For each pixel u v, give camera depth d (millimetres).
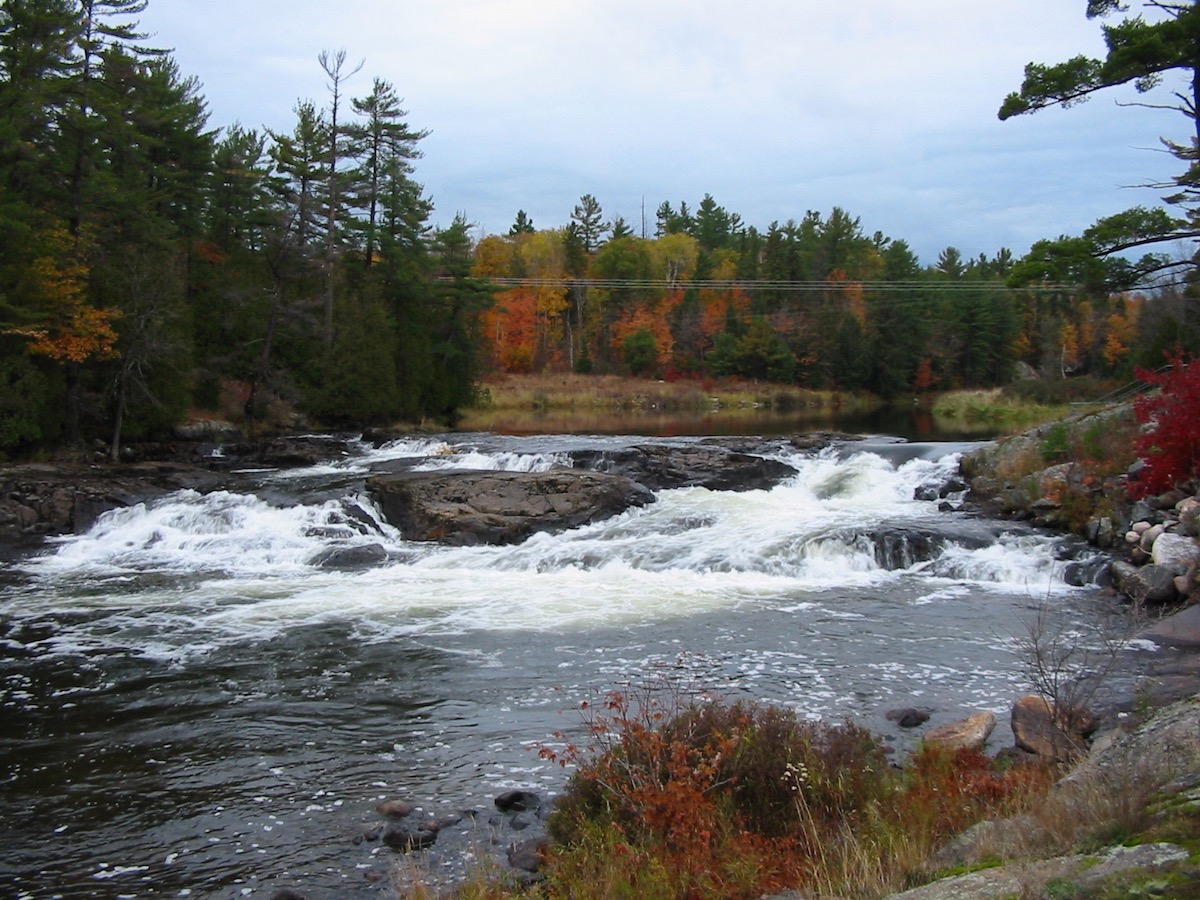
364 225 53375
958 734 9422
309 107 52062
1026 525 20438
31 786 9234
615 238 116875
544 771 9383
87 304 32656
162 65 51500
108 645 14133
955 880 4906
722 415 68250
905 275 96688
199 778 9375
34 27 32625
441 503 23312
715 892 5816
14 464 29344
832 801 7281
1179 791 5309
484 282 59625
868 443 32219
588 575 18609
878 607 15828
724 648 13562
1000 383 90375
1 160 31500
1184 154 22828
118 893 7246
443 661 13164
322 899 7070
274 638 14422
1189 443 18141
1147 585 15320
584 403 77625
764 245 129875
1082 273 23625
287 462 34156
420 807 8633
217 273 47531
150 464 32219
